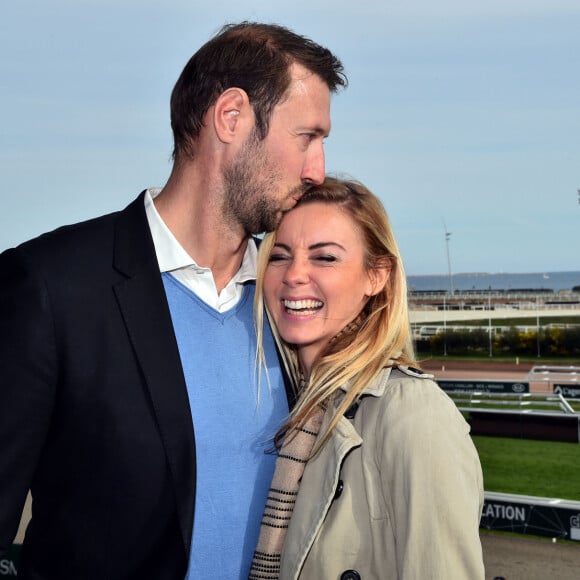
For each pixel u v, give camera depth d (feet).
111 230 7.07
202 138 7.14
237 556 7.30
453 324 249.96
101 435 6.52
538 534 29.25
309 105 7.24
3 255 6.74
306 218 7.63
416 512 6.32
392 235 7.79
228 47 7.11
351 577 6.81
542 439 53.72
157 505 6.62
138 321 6.70
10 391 6.25
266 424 7.66
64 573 6.72
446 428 6.56
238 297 7.86
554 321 247.91
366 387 7.12
